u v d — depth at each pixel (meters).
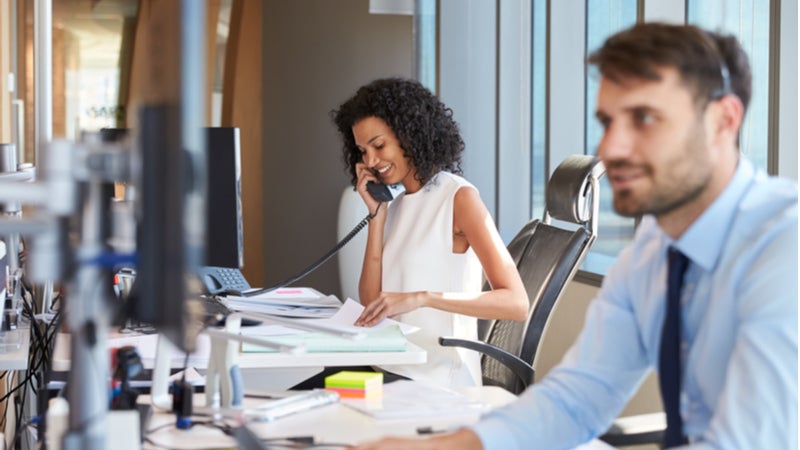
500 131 5.14
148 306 1.03
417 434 1.63
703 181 1.34
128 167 1.08
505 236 5.14
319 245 6.89
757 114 3.12
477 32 5.36
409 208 2.93
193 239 1.02
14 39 5.77
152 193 1.03
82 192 1.09
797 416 1.22
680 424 1.43
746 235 1.35
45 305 3.05
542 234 2.96
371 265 2.98
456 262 2.85
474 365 2.81
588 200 2.72
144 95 1.08
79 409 1.13
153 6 1.08
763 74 3.11
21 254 2.99
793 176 2.96
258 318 1.79
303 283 6.91
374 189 2.95
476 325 2.88
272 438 1.59
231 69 6.86
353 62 6.77
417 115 2.88
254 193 6.91
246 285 3.14
